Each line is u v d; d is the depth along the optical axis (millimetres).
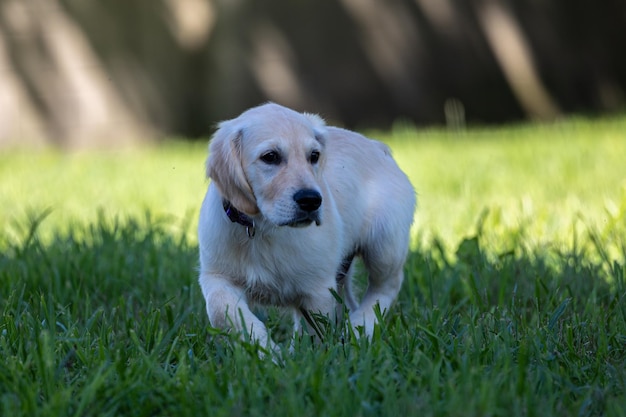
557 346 5184
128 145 17562
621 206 8453
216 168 5500
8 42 16562
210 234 5633
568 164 12742
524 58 20781
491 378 4445
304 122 5531
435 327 5398
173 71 18047
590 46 21703
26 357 4992
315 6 18641
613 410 4160
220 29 18172
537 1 20922
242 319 5082
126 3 17516
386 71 19297
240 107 18234
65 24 16953
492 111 20359
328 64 18812
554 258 7484
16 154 16188
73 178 13109
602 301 6379
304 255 5590
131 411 4324
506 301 6434
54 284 6695
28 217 9422
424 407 4172
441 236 8492
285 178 5289
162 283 6895
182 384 4430
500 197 10445
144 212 10047
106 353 4918
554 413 4234
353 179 6137
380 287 6402
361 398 4266
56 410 4148
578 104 21562
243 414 4230
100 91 17297
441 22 19797
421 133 18047
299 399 4227
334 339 5426
